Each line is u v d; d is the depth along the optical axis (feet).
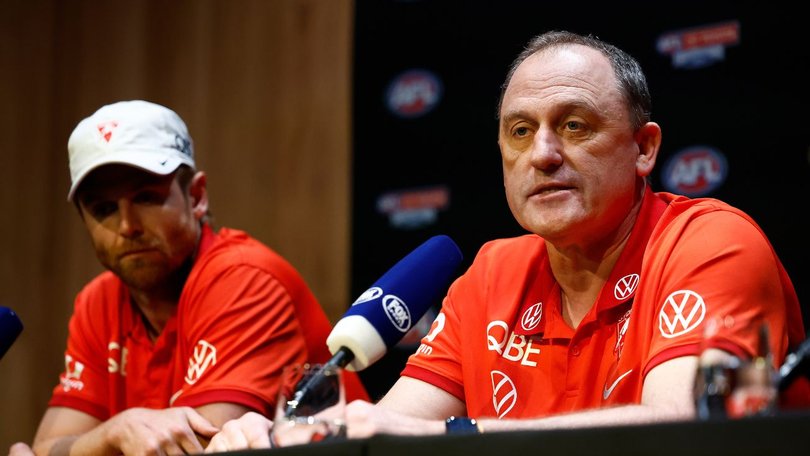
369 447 7.00
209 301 14.35
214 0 25.77
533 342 12.02
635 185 12.01
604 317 11.51
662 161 18.48
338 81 24.11
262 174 24.62
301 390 8.87
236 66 25.30
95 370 15.72
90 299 16.05
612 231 11.76
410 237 21.01
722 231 10.72
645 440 6.23
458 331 12.69
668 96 18.53
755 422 5.96
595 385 11.37
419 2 21.48
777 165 17.56
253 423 10.23
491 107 20.38
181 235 14.88
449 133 20.79
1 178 26.78
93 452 12.87
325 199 23.85
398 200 21.22
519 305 12.31
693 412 8.69
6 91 27.04
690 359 9.76
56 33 27.07
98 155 14.60
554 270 12.08
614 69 11.82
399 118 21.45
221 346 14.02
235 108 25.13
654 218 11.85
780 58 17.69
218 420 13.42
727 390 7.55
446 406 12.41
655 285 10.88
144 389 15.17
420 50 21.34
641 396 10.15
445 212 20.61
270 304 14.46
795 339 11.20
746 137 17.84
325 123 24.11
